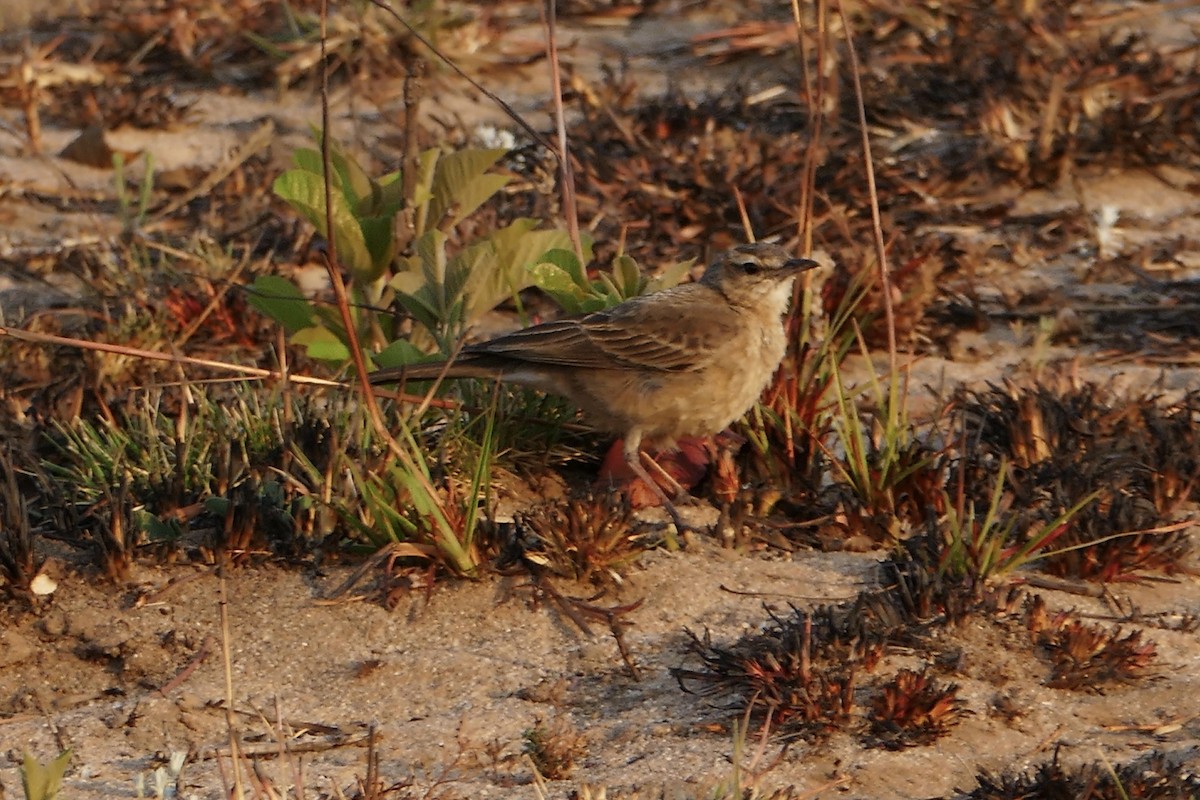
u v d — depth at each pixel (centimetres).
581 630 917
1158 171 1605
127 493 1003
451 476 1019
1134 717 841
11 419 1145
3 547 945
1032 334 1355
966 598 905
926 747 808
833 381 1183
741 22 1905
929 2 1811
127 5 1936
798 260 1081
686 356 1046
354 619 929
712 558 1002
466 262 1125
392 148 1652
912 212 1530
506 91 1795
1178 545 1016
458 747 815
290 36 1823
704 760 796
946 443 1105
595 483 1103
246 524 980
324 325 1170
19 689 891
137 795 769
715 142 1588
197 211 1576
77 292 1420
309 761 808
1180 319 1373
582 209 1505
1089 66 1662
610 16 1944
